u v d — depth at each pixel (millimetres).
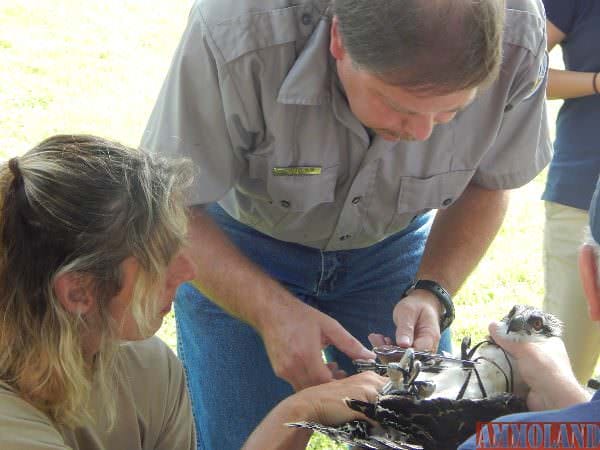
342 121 2023
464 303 4148
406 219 2404
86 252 1396
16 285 1404
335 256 2523
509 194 2549
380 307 2652
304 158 2119
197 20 1974
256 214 2398
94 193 1400
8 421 1433
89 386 1548
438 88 1610
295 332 2105
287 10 1911
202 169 2104
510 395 1528
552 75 2859
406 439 1544
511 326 1651
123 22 8320
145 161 1508
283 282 2580
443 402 1490
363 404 1593
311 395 1780
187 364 2658
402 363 1582
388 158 2182
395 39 1564
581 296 2953
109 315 1503
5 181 1403
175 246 1557
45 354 1444
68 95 6617
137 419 1757
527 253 4617
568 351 3025
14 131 5914
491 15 1560
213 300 2271
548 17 2811
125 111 6457
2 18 7988
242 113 2021
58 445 1466
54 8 8406
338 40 1763
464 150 2240
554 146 2994
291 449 1749
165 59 7562
